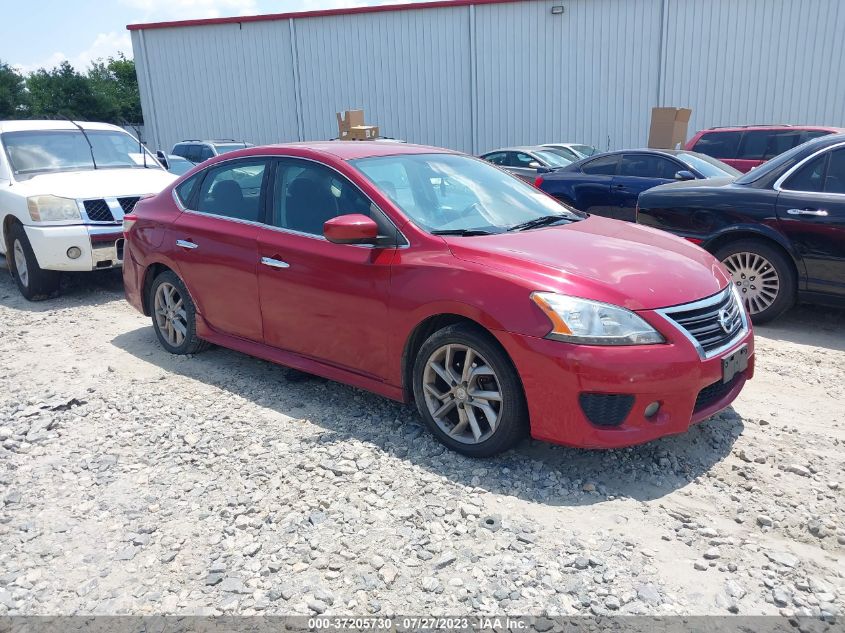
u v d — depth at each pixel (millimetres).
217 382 4824
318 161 4309
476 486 3342
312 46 21688
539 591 2596
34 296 7457
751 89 18562
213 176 5012
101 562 2842
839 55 17719
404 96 21344
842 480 3361
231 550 2885
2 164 7785
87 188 7285
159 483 3453
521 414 3396
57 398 4551
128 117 51562
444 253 3637
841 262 5508
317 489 3336
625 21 19000
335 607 2535
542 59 19891
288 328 4391
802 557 2791
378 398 4473
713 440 3783
